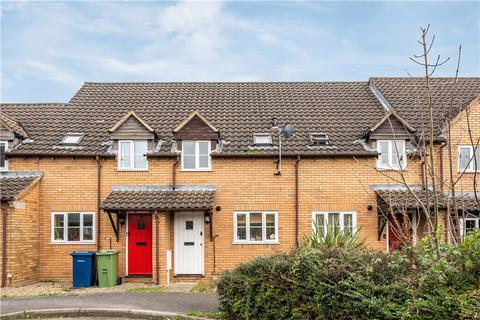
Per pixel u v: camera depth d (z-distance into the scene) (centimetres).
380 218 1725
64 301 1223
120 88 2284
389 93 2131
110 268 1565
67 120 1980
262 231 1755
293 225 1753
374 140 1788
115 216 1745
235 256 1741
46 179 1764
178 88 2292
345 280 770
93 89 2262
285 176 1772
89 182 1769
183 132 1784
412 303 690
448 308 669
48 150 1767
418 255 760
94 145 1812
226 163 1778
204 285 1477
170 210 1634
